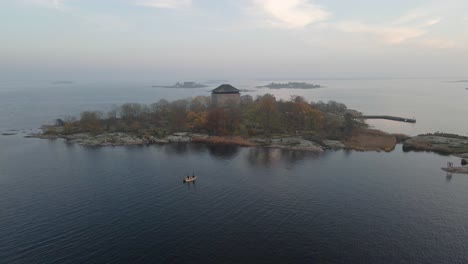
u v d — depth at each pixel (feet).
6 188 374.63
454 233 276.21
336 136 630.33
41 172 433.48
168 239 268.41
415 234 274.98
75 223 293.02
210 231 281.33
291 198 347.15
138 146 591.37
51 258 241.35
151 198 348.38
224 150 559.38
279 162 482.28
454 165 462.60
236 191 367.86
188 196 353.92
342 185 384.06
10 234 273.54
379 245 259.39
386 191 364.79
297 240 267.18
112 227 286.66
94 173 429.38
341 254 248.11
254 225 290.97
